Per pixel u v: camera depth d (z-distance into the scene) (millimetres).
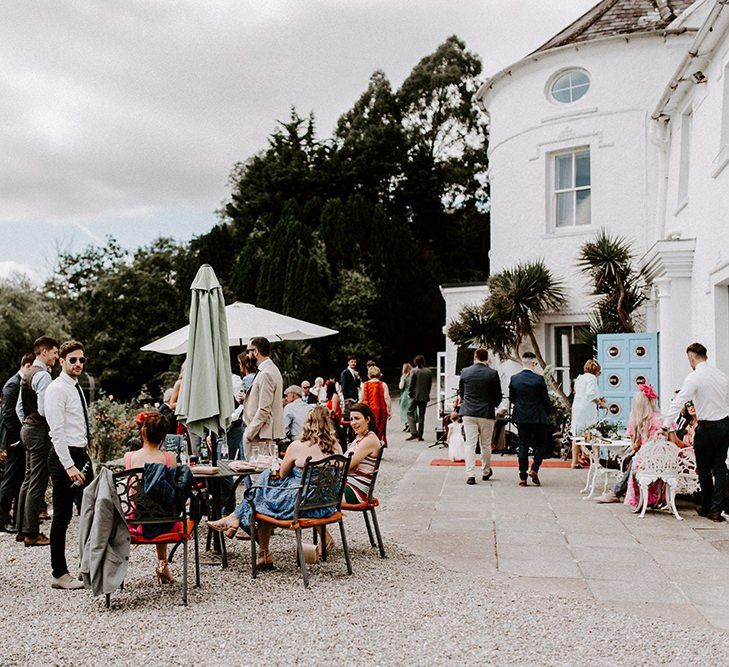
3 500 8141
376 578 6305
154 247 39312
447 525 8430
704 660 4484
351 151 39250
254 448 7664
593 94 16625
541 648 4664
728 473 9148
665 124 14727
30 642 4832
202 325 7609
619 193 16266
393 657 4523
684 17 15836
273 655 4559
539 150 17328
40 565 6781
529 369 11141
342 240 32156
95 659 4539
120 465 7047
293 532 8188
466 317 16562
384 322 32312
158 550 6129
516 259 17703
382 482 11516
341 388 16922
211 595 5836
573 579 6305
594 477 9977
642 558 6980
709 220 11070
